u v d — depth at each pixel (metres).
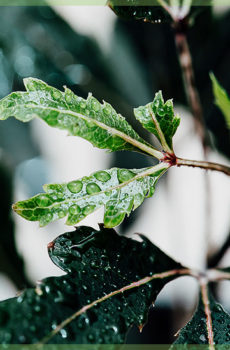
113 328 0.23
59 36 0.43
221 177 0.43
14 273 0.39
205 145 0.34
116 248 0.26
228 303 0.36
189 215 0.45
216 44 0.38
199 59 0.38
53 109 0.24
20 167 0.46
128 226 0.45
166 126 0.25
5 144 0.45
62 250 0.25
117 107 0.42
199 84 0.38
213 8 0.37
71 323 0.23
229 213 0.41
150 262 0.26
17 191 0.44
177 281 0.44
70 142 0.50
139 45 0.42
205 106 0.38
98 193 0.25
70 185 0.24
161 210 0.47
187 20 0.30
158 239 0.46
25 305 0.23
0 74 0.42
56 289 0.24
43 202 0.24
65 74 0.43
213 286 0.35
